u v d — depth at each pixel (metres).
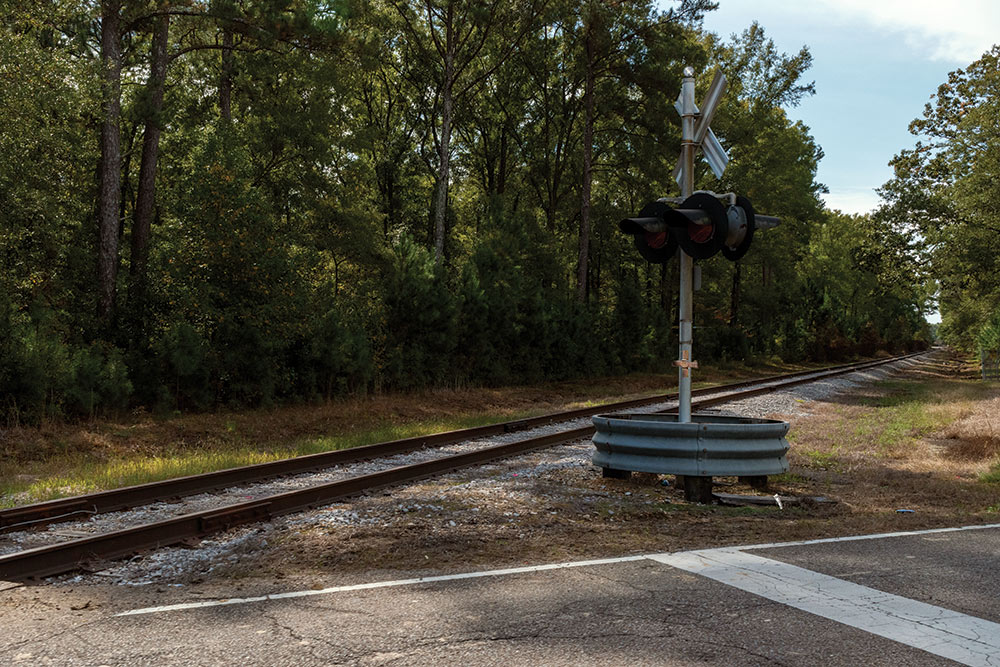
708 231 8.28
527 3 33.16
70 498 8.06
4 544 6.88
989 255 37.50
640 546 6.21
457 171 49.09
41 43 19.53
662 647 3.89
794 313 63.78
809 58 50.00
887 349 101.81
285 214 30.58
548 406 24.20
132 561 5.91
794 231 57.16
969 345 57.16
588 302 39.41
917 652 3.87
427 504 7.72
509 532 6.72
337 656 3.76
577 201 48.62
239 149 22.36
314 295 22.66
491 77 43.84
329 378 21.69
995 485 9.84
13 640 4.02
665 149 39.22
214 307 19.81
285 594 4.81
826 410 21.62
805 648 3.90
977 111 37.38
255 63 27.44
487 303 29.41
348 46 22.16
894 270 41.62
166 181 27.94
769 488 9.70
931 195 40.16
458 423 17.88
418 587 4.96
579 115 46.66
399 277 26.12
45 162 18.78
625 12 37.31
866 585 5.08
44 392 15.14
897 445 14.08
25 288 18.39
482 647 3.88
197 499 8.96
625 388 31.64
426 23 39.66
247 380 19.78
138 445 14.50
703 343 50.53
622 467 9.01
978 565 5.67
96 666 3.66
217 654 3.79
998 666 3.70
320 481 10.16
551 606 4.55
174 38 28.00
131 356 18.30
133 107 20.33
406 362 25.42
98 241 20.22
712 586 4.99
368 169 34.53
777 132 52.50
